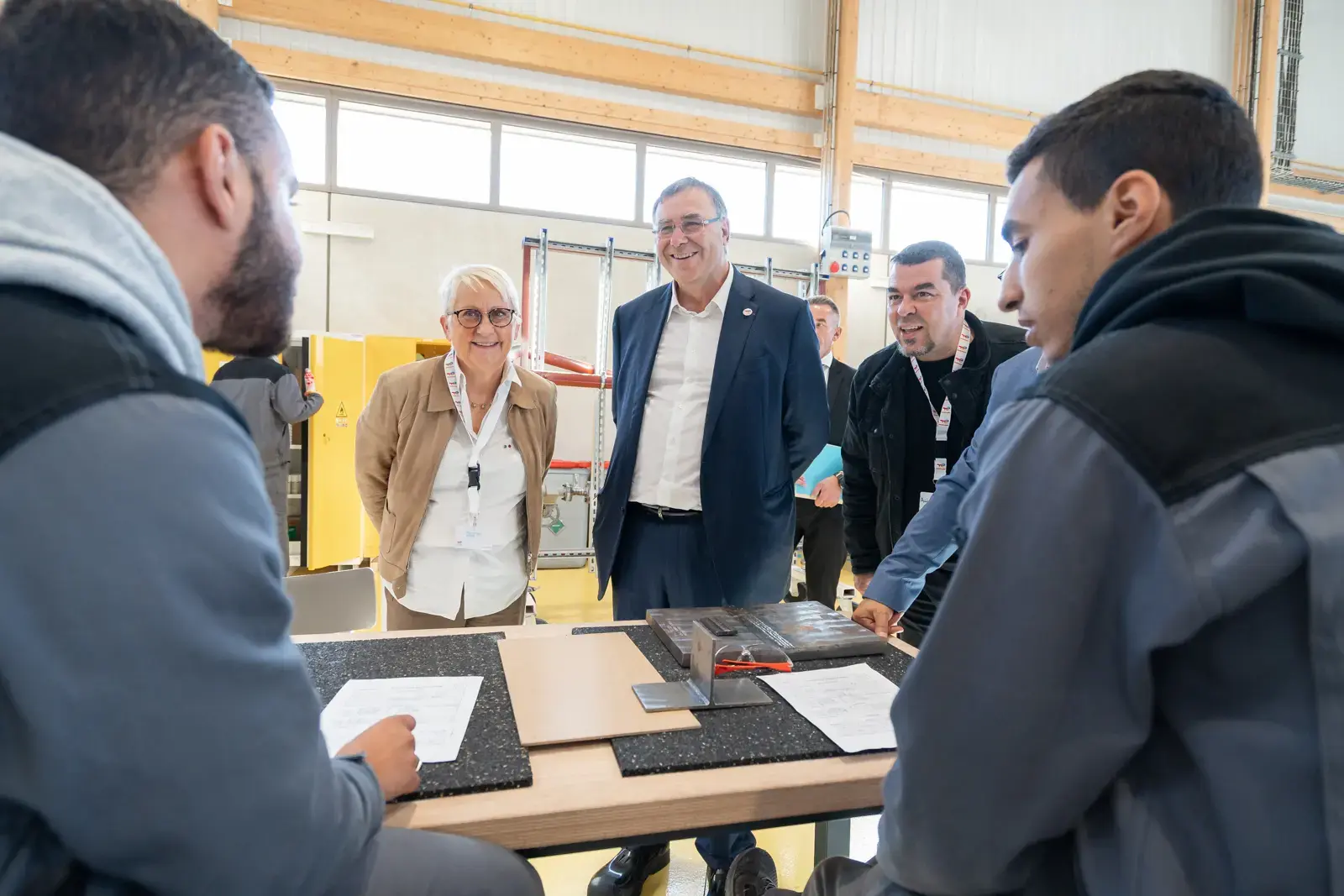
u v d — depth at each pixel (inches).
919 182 247.8
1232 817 17.4
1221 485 17.4
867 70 225.6
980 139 238.1
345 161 192.4
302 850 18.3
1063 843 22.4
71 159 18.4
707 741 33.6
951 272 66.7
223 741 16.4
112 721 15.2
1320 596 16.1
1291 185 266.7
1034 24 239.8
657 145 218.2
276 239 22.6
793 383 67.9
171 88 19.0
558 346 211.0
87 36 18.2
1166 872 18.6
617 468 69.7
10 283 16.4
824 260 202.5
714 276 68.1
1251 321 19.2
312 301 189.8
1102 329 22.1
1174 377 18.7
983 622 20.2
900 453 72.7
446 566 72.9
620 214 216.8
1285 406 17.9
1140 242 23.4
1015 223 26.5
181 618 15.8
